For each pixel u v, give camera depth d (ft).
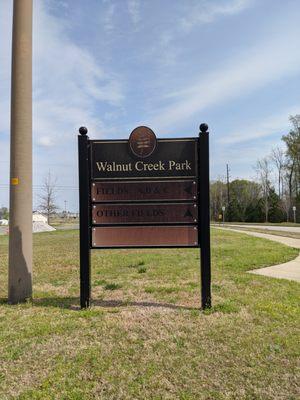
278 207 203.21
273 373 11.43
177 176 18.19
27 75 19.98
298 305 18.56
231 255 39.14
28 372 11.59
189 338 14.07
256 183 225.97
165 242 18.20
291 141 199.00
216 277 25.63
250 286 22.77
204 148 17.89
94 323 15.79
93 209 18.38
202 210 17.85
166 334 14.46
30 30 20.22
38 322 16.01
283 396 10.19
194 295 20.45
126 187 18.35
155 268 30.14
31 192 20.12
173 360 12.30
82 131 18.12
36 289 22.88
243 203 226.58
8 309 18.21
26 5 19.98
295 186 199.11
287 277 26.78
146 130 18.22
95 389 10.58
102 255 39.81
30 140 20.08
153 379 11.10
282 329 14.99
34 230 126.93
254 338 14.02
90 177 18.42
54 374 11.41
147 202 18.30
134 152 18.26
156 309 17.70
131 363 12.10
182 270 28.89
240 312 17.16
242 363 12.07
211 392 10.41
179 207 18.20
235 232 86.89
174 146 18.24
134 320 16.10
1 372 11.59
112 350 13.08
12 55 19.94
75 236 85.40
